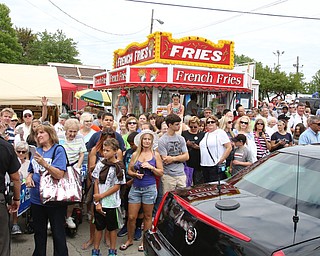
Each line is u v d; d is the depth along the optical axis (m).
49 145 4.07
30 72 10.42
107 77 13.35
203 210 2.83
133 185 4.77
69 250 4.77
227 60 12.41
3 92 9.16
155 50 11.29
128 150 5.31
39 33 63.84
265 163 3.69
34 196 4.08
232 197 3.12
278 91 40.00
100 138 5.05
